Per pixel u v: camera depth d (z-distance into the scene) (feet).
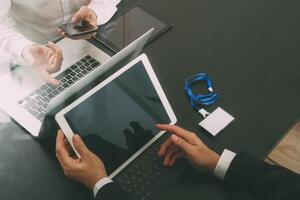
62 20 4.87
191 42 4.49
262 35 4.65
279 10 4.94
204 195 3.38
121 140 3.49
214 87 4.11
